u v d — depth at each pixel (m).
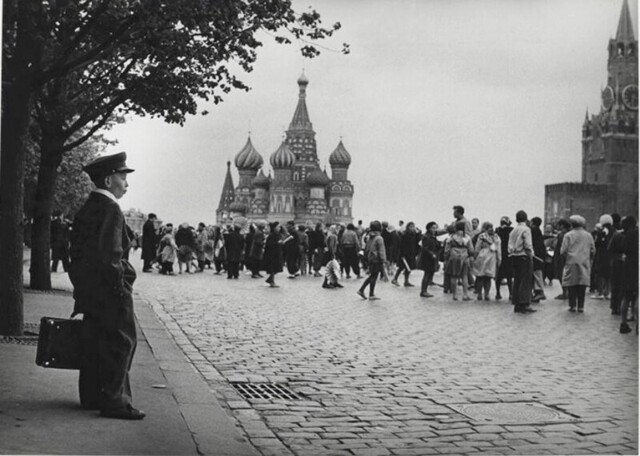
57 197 34.16
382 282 29.06
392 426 7.05
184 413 6.96
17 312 11.12
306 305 18.83
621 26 58.12
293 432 6.75
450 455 6.18
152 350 10.62
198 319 14.98
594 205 55.69
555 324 15.74
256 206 100.31
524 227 18.09
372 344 12.25
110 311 6.65
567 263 18.50
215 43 13.22
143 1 11.00
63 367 6.75
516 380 9.39
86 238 6.71
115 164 6.80
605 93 59.12
